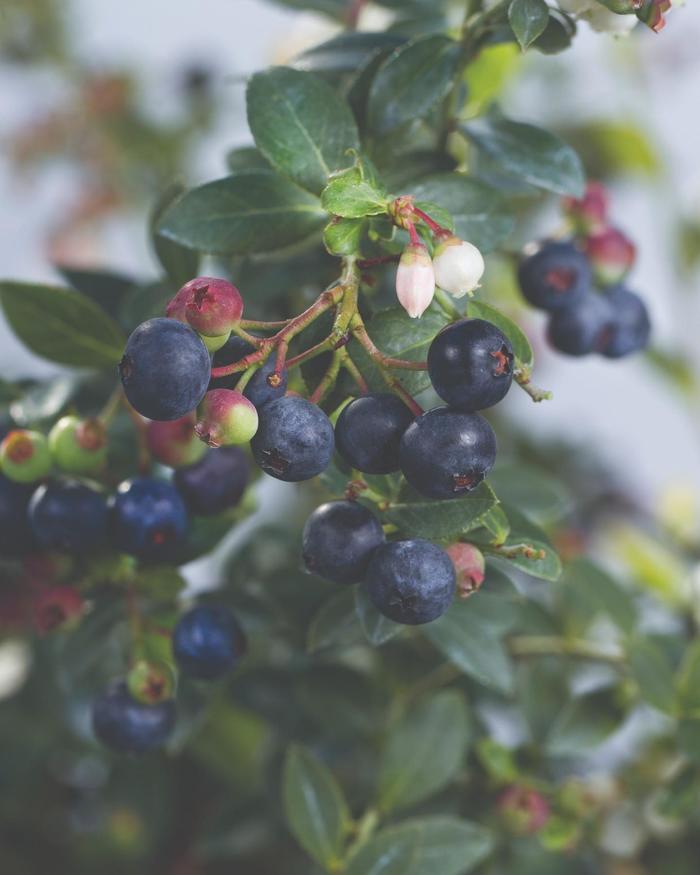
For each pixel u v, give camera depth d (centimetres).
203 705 48
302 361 40
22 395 48
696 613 56
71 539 44
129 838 58
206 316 39
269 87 43
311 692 51
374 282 42
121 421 48
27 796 60
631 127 70
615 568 65
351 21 52
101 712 45
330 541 40
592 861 54
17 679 57
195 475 44
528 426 71
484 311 40
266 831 54
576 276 48
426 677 52
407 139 46
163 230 44
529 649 52
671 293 82
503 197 45
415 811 51
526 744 51
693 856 54
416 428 39
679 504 65
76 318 47
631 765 54
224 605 47
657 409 109
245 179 44
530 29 41
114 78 83
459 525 40
